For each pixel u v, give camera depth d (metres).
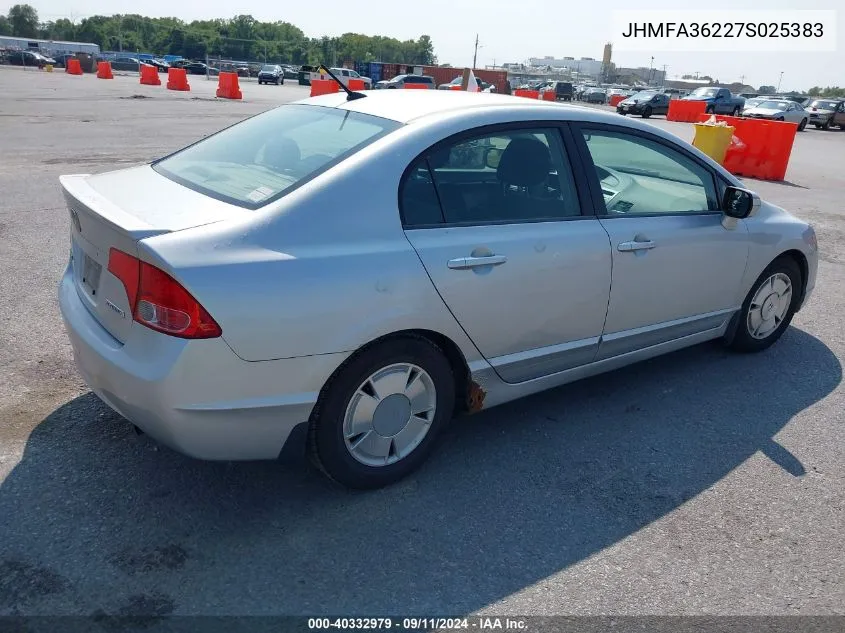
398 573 2.67
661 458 3.58
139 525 2.83
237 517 2.92
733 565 2.83
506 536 2.92
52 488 3.01
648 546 2.91
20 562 2.59
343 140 3.17
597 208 3.66
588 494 3.24
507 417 3.91
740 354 4.96
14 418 3.52
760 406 4.20
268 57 141.50
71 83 33.97
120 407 2.78
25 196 8.23
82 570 2.57
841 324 5.69
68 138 13.41
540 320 3.43
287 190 2.86
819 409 4.20
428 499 3.13
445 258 3.02
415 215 3.03
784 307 4.96
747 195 4.11
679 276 4.03
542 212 3.45
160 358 2.54
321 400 2.88
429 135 3.13
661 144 4.03
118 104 22.19
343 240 2.82
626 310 3.82
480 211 3.24
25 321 4.68
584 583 2.68
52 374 4.00
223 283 2.53
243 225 2.67
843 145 24.88
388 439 3.13
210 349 2.53
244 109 22.56
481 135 3.28
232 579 2.58
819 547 2.97
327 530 2.88
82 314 2.96
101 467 3.18
